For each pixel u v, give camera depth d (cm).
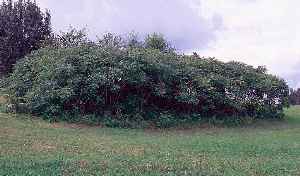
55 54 2209
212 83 2261
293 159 1310
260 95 2481
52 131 1653
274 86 2511
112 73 1984
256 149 1456
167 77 2138
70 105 2005
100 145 1407
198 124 2148
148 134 1812
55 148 1312
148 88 2133
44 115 1930
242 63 2588
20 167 1055
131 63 2034
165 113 2131
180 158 1249
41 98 1953
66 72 1989
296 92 4203
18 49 3011
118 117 2005
